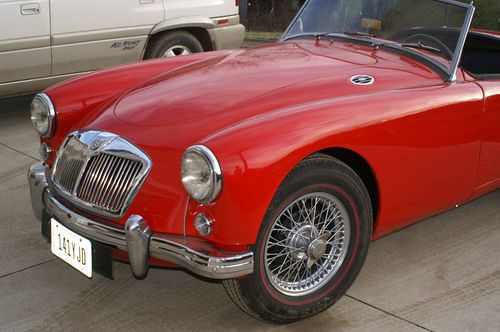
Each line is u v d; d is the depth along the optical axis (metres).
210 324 2.98
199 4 6.69
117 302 3.16
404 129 3.00
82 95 3.46
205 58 4.05
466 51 4.73
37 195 3.20
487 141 3.50
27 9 5.64
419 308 3.13
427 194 3.29
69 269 3.46
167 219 2.67
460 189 3.50
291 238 2.82
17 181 4.67
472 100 3.32
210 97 3.10
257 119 2.69
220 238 2.57
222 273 2.53
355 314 3.06
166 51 6.64
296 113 2.73
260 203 2.54
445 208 3.54
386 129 2.92
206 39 6.93
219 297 3.21
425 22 3.70
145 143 2.80
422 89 3.20
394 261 3.59
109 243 2.77
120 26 6.21
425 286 3.33
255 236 2.58
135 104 3.16
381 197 3.05
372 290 3.28
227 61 3.71
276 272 2.83
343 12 4.06
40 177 3.17
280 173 2.55
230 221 2.53
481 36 4.59
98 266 2.85
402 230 3.98
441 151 3.24
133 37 6.31
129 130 2.91
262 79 3.30
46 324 2.97
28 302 3.14
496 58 4.57
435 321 3.02
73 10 5.91
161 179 2.70
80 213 2.89
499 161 3.68
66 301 3.16
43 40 5.79
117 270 3.46
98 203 2.85
